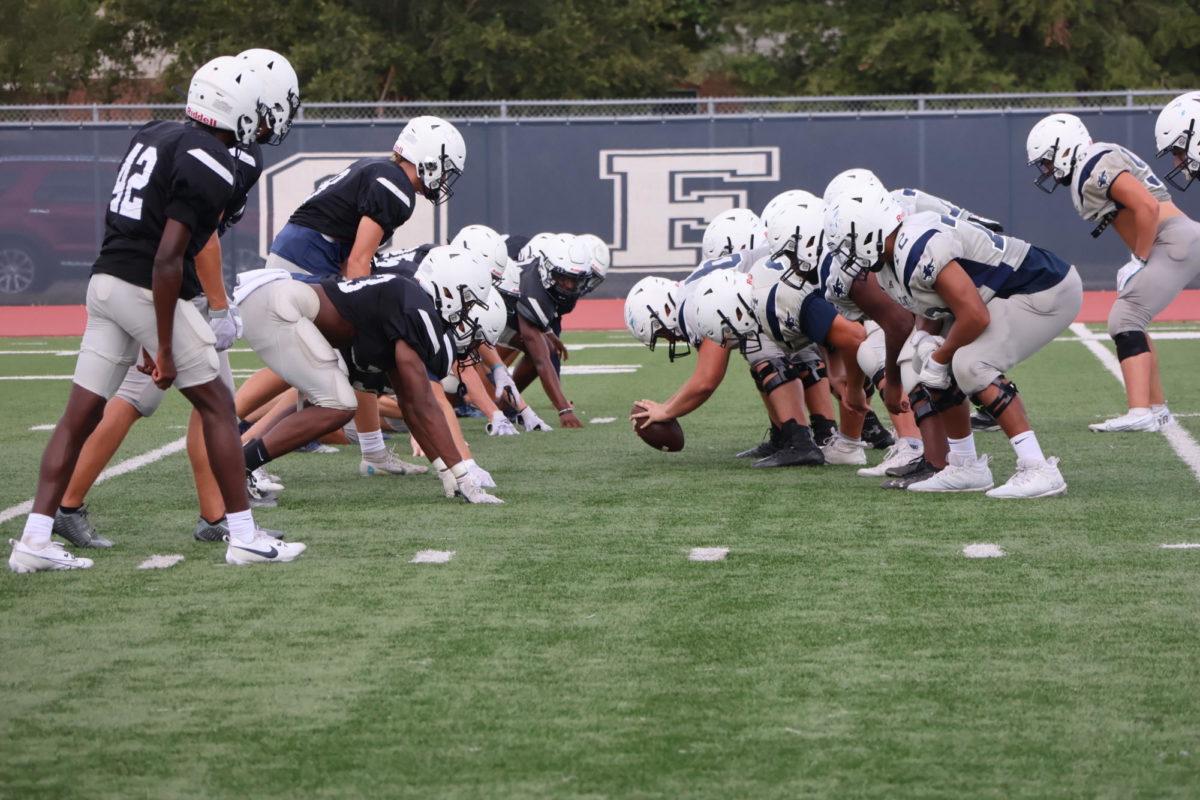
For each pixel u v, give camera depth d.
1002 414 17.75
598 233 55.06
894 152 54.38
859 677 10.76
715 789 8.72
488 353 25.56
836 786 8.74
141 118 60.44
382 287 17.42
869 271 17.61
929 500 17.80
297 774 9.02
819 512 17.12
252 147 15.42
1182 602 12.67
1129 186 22.73
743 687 10.56
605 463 21.45
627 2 78.94
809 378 21.52
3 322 49.81
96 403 14.35
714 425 25.70
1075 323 45.03
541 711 10.10
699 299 20.05
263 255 54.44
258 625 12.34
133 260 13.94
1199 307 49.09
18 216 54.78
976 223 18.12
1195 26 80.19
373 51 73.00
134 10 77.00
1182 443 21.95
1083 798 8.55
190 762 9.23
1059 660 11.09
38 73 77.56
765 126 54.47
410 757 9.29
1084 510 16.89
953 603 12.79
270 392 20.08
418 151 20.30
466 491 17.98
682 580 13.79
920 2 78.19
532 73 74.44
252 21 75.88
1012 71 76.94
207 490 15.79
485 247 23.05
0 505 18.28
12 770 9.12
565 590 13.46
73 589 13.66
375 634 12.03
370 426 20.53
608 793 8.68
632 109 73.25
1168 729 9.60
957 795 8.60
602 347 40.75
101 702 10.38
